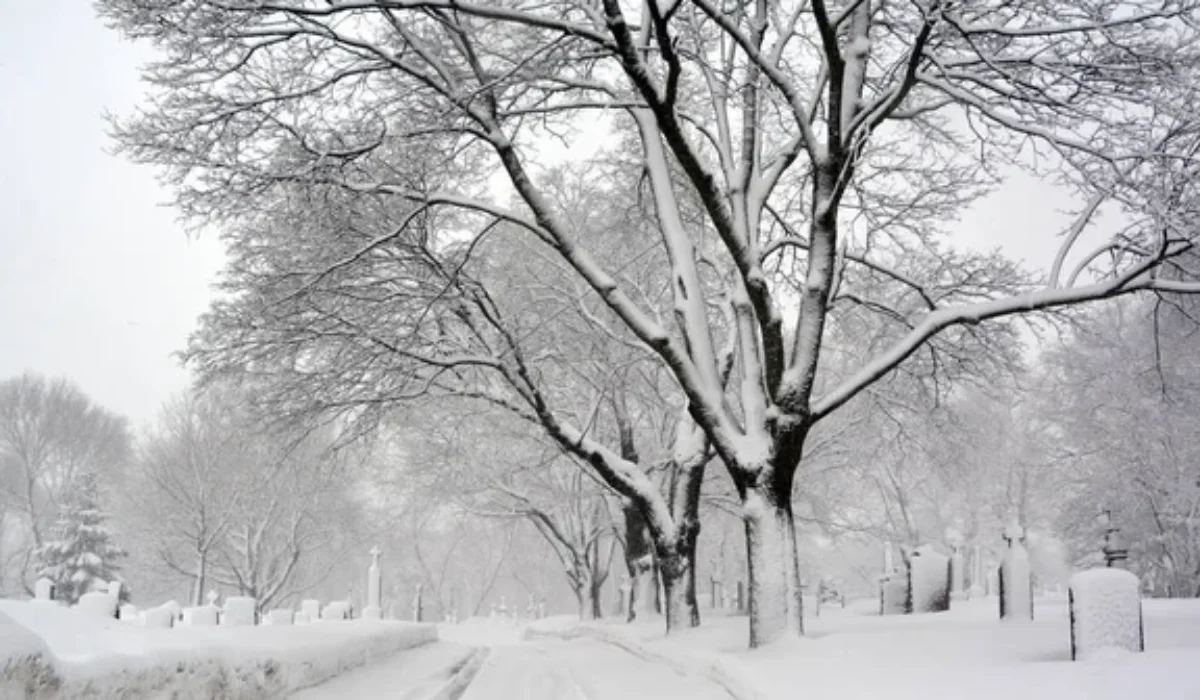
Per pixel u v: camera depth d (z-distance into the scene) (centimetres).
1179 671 762
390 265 1878
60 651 760
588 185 2705
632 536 2795
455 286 1861
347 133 1573
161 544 5038
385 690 1273
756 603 1405
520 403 2489
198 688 898
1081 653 951
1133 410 3200
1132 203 1275
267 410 2008
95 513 5075
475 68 1495
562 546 4328
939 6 1217
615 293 1500
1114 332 3403
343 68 1477
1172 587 3503
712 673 1217
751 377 1540
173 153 1478
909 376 2156
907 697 786
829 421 3278
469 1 1355
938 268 1923
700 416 1491
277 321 1830
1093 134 1339
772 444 1430
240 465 4622
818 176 1413
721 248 2602
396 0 1346
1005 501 4744
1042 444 4288
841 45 1683
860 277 2066
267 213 1703
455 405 2812
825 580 5000
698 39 1623
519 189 1531
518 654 2261
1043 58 1402
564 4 1569
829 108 1374
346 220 1722
